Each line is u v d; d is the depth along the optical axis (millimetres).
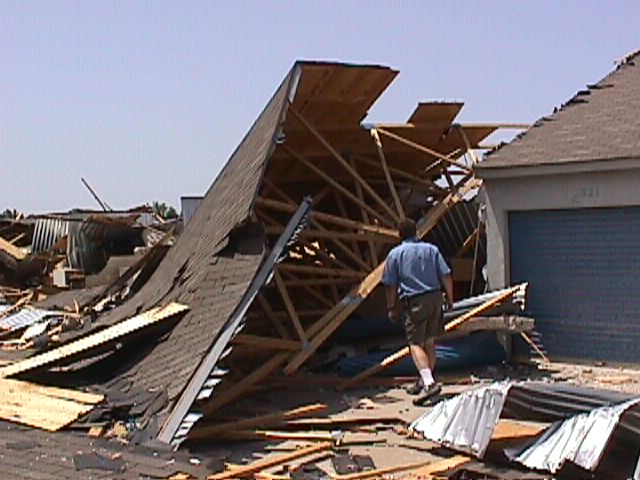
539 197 12781
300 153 13820
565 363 12586
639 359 11938
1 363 12812
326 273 12781
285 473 7422
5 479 7207
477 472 7082
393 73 12930
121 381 10203
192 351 9578
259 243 10805
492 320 12039
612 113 13305
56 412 9312
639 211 11891
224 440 8633
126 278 17750
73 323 15406
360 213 14953
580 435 6832
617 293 12125
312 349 11078
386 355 11758
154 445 8070
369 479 7125
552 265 12766
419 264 10086
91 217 27641
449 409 8039
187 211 27000
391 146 14992
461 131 15164
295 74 11875
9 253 27406
